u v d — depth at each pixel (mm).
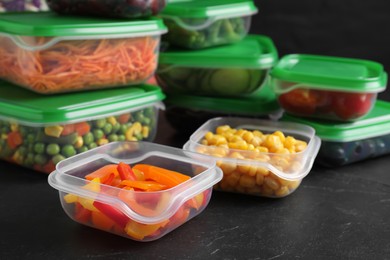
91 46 1385
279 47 2412
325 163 1503
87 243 1117
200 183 1155
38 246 1104
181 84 1663
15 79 1444
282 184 1289
